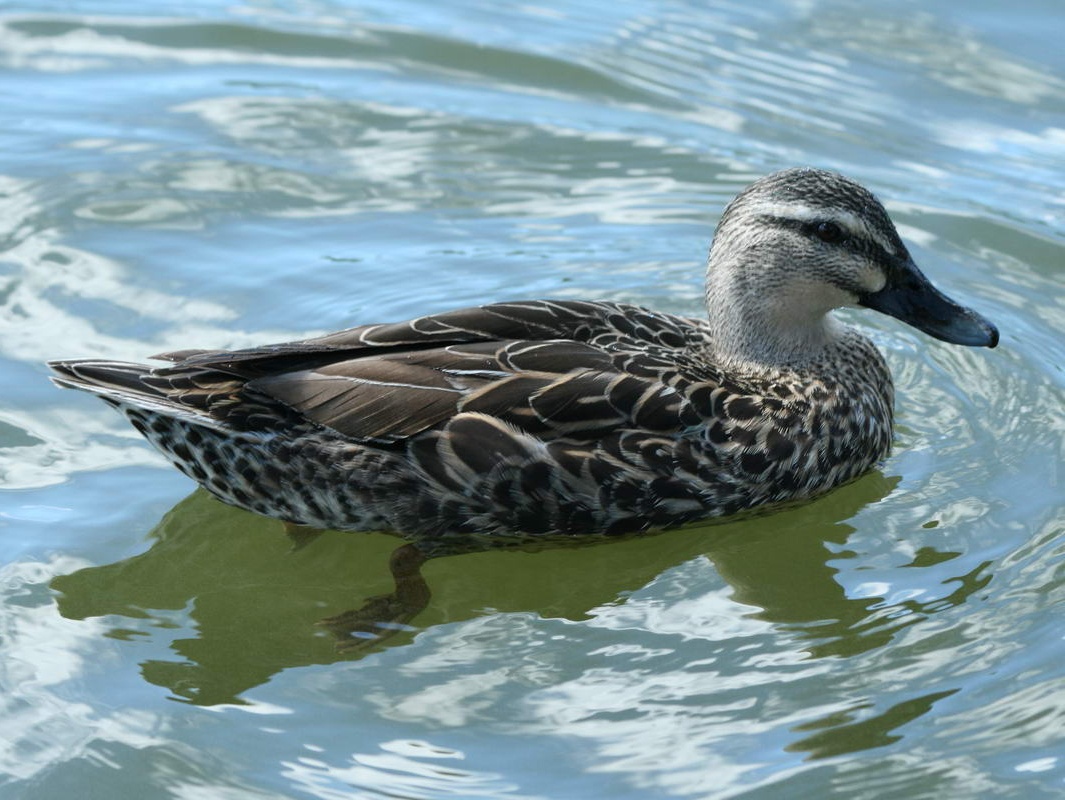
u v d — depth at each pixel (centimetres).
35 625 1101
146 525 1202
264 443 1159
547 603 1151
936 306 1277
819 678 1045
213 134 1750
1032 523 1198
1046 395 1370
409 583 1159
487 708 1026
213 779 962
